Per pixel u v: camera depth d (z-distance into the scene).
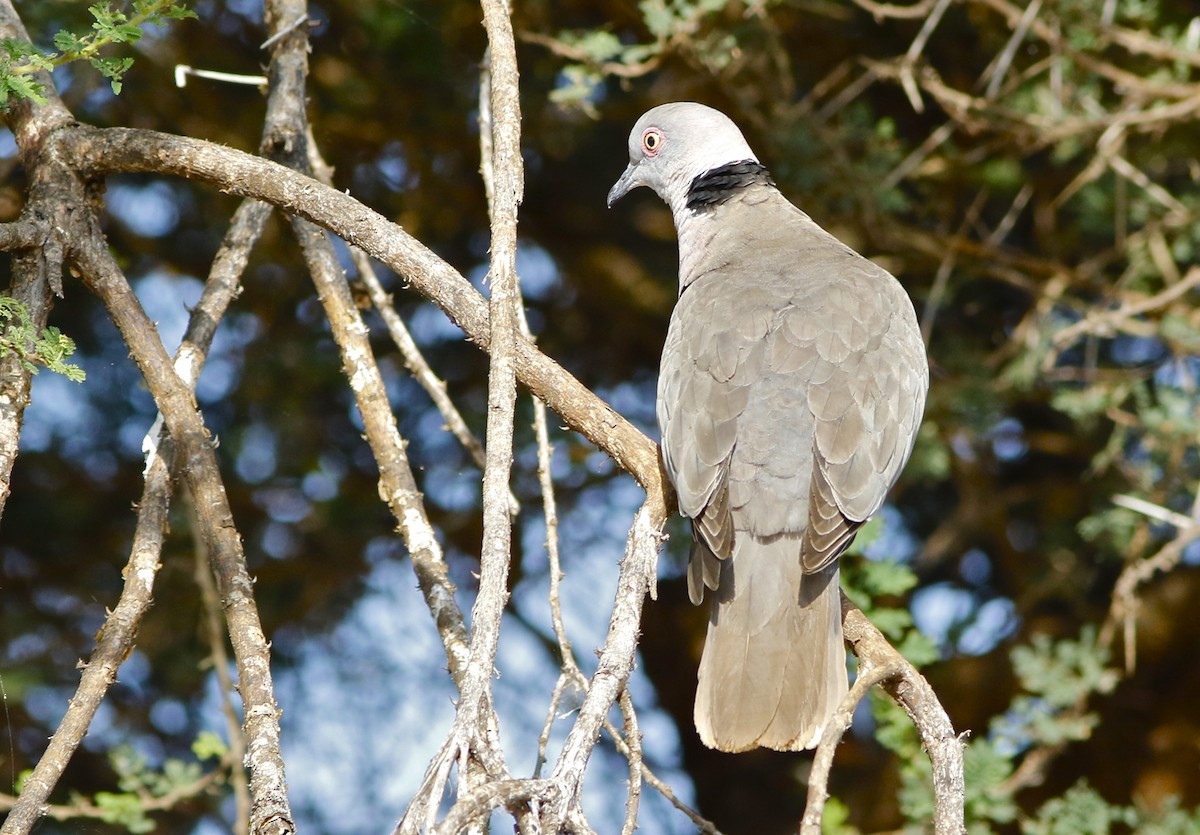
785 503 6.73
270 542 13.41
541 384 6.65
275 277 13.14
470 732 4.45
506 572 4.99
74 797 9.27
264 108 12.70
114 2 8.91
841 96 11.48
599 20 13.52
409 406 13.49
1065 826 10.02
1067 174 12.90
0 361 5.96
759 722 6.26
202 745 9.20
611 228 14.22
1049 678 10.46
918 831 9.40
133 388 12.80
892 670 5.50
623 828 5.01
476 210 13.87
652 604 15.20
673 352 7.37
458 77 13.05
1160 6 12.59
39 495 13.09
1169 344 11.57
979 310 13.63
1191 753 13.71
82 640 13.02
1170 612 13.73
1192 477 11.83
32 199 6.71
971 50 13.32
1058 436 13.30
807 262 7.90
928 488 14.02
